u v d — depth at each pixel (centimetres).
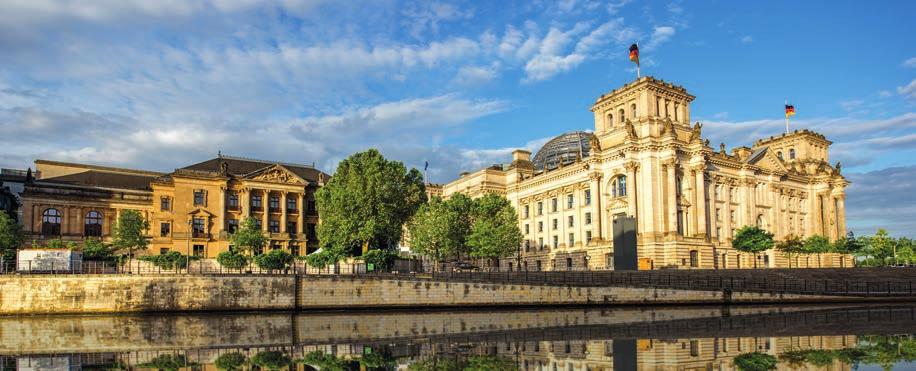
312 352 4031
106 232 12169
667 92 11481
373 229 9794
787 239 12425
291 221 12975
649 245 10594
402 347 4169
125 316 6825
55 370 3472
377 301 7306
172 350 4241
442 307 7306
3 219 9912
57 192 11825
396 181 10575
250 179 12425
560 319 5972
